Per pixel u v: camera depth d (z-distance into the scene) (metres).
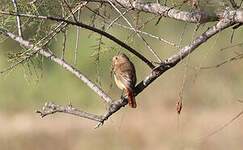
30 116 24.05
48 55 7.26
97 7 7.43
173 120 22.61
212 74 22.44
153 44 16.64
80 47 21.67
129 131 21.25
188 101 23.73
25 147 21.19
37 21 7.26
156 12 6.59
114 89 18.30
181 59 6.35
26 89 25.08
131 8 6.73
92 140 20.80
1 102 24.88
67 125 22.58
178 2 6.75
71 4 7.02
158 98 24.86
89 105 24.92
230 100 21.95
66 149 20.75
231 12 6.16
